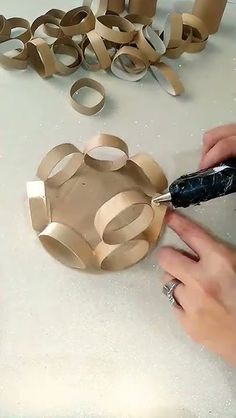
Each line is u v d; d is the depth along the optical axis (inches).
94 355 26.0
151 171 28.7
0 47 33.5
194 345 26.7
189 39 34.1
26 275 27.5
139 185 29.7
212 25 34.9
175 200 27.2
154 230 28.2
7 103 32.1
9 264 27.7
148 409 25.1
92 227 28.4
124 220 28.6
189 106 33.1
